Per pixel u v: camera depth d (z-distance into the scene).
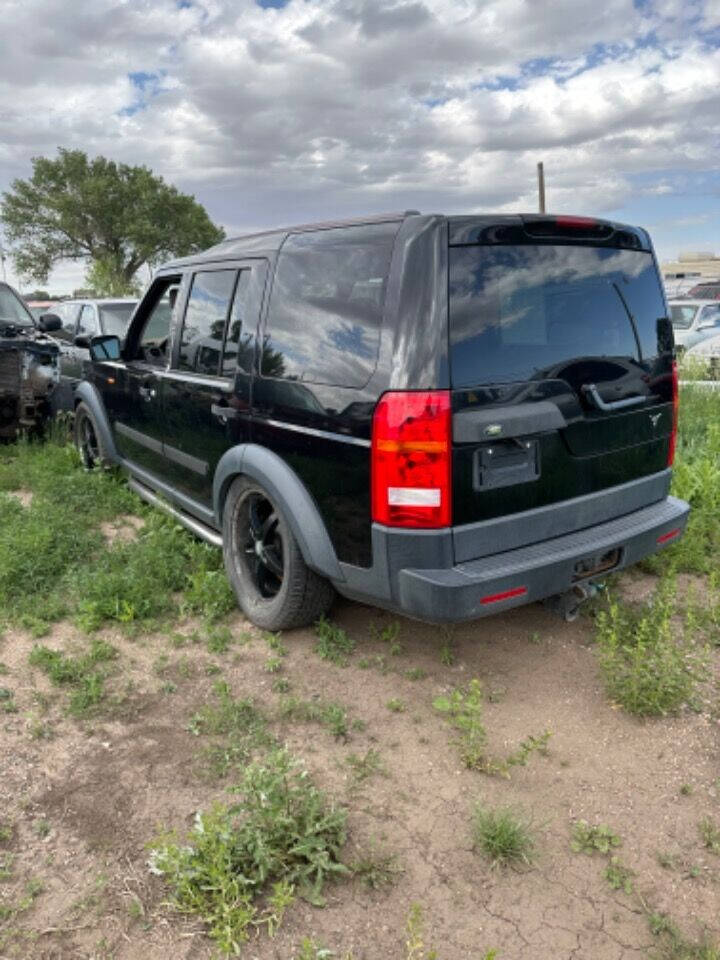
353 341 3.27
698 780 3.02
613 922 2.41
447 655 3.81
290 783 2.94
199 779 2.99
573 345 3.44
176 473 4.98
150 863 2.53
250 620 4.18
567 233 3.45
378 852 2.65
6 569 4.54
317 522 3.50
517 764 3.07
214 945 2.31
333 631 3.98
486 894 2.50
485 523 3.17
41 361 8.01
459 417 3.00
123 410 5.75
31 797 2.88
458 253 3.06
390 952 2.29
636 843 2.71
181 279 4.86
